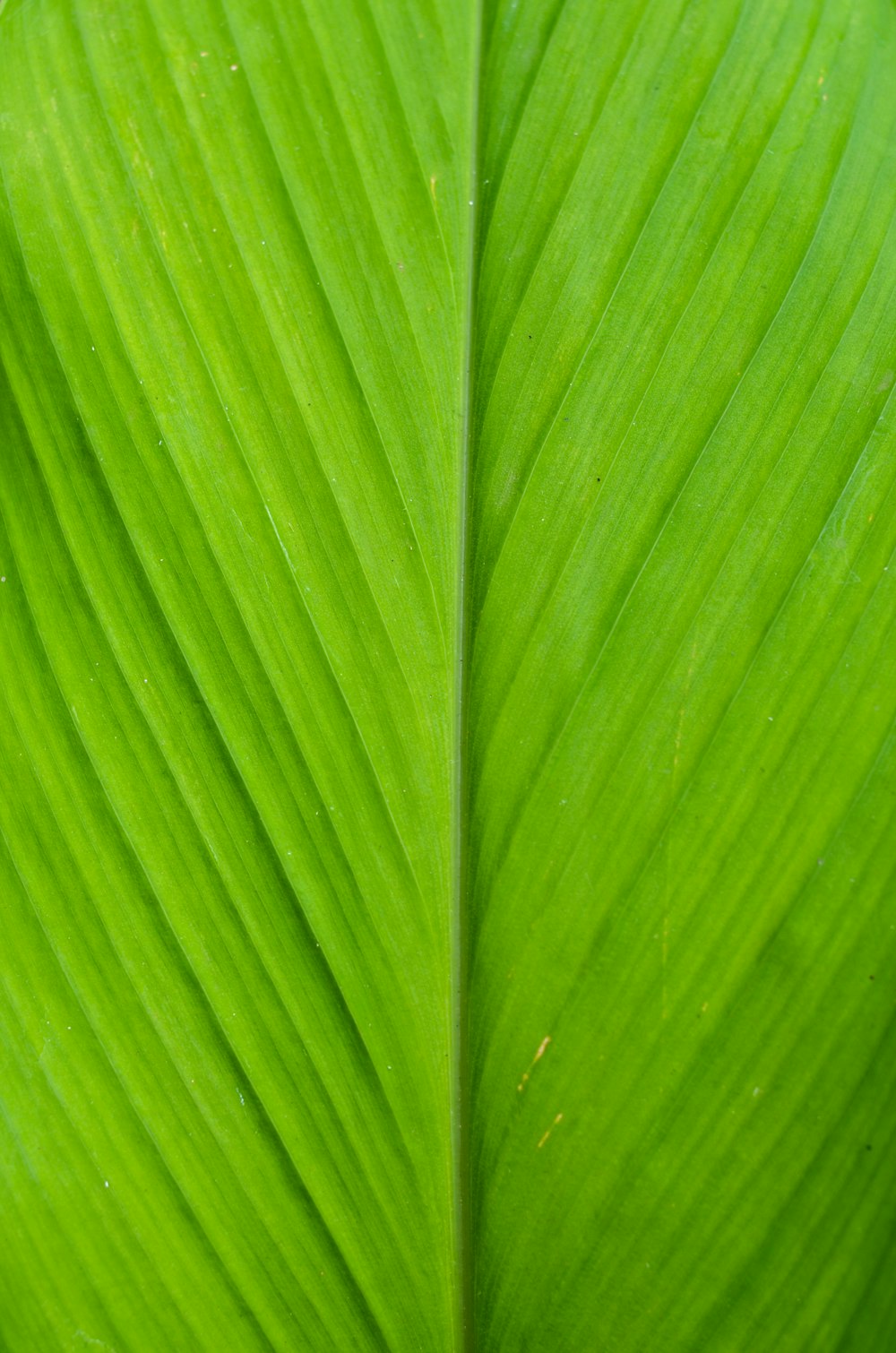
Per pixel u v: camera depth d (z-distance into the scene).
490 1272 0.37
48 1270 0.37
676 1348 0.37
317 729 0.38
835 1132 0.37
